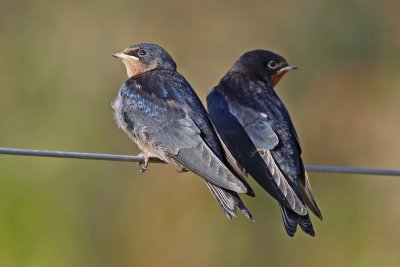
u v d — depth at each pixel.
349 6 19.64
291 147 13.66
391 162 17.91
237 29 18.97
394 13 19.91
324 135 18.36
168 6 18.67
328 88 18.97
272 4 19.39
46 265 16.36
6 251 16.25
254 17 19.23
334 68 19.47
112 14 18.50
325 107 18.61
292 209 12.81
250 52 14.92
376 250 17.11
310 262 16.89
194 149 12.76
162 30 18.58
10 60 18.28
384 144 18.09
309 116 18.58
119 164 17.22
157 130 13.04
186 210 16.89
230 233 16.81
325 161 18.14
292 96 18.86
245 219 16.81
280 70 14.84
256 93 14.23
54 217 16.67
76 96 17.91
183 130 12.91
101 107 17.81
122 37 18.42
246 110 13.95
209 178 12.46
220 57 18.67
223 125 13.96
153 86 13.38
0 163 16.92
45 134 17.53
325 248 17.06
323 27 19.61
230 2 19.03
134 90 13.42
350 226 17.27
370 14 19.72
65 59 18.20
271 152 13.52
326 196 17.58
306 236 16.92
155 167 17.08
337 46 19.59
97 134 17.58
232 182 12.34
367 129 18.27
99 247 16.86
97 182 17.11
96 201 17.03
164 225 16.91
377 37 19.72
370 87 19.02
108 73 18.09
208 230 16.83
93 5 18.52
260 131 13.69
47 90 17.94
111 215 17.00
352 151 18.14
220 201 12.37
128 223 16.97
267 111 13.92
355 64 19.52
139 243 16.89
